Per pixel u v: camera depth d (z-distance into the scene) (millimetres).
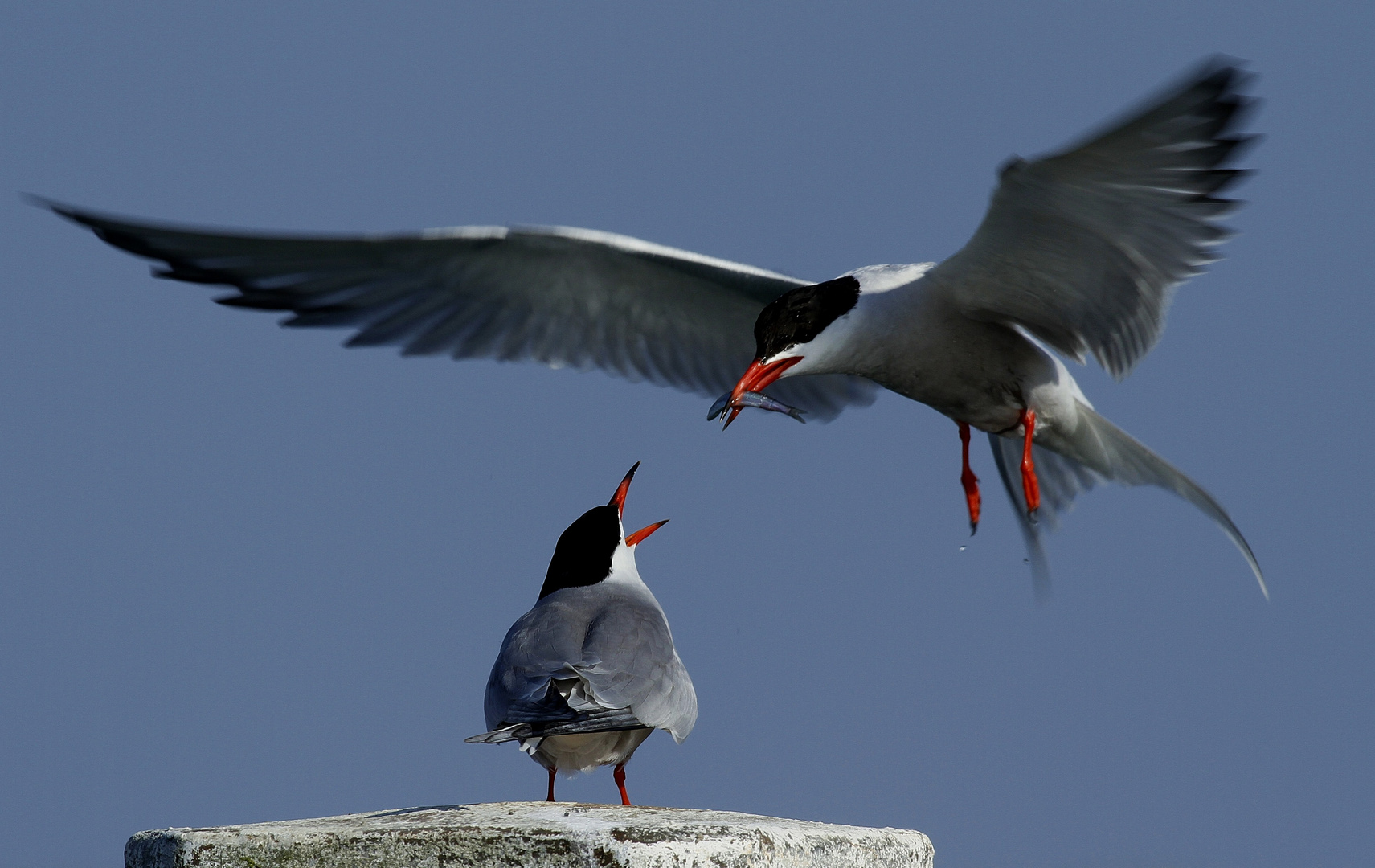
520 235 11359
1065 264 10406
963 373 11898
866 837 8219
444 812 8062
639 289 12414
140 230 9906
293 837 7570
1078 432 12406
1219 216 9070
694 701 9195
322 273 11031
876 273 11680
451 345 12172
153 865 7863
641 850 7133
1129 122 8180
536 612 9477
